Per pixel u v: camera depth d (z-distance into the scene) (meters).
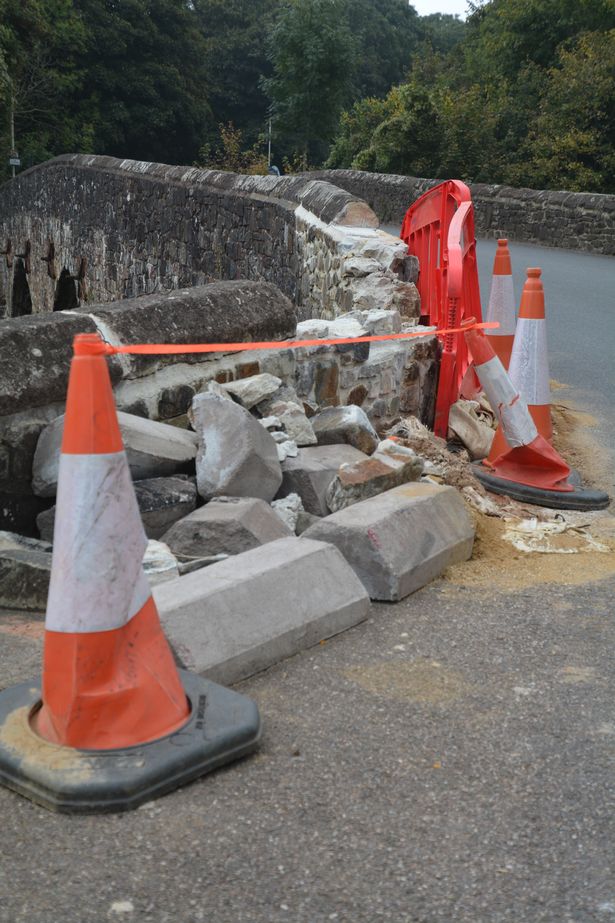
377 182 26.12
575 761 2.65
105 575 2.51
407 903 2.08
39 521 4.16
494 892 2.12
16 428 4.11
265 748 2.70
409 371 6.21
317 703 2.95
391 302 6.75
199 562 3.66
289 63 47.75
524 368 5.50
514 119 30.53
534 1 34.97
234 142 45.03
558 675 3.16
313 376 5.58
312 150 67.56
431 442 5.66
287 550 3.53
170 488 4.13
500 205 21.64
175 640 2.95
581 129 28.48
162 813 2.38
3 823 2.34
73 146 52.38
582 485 5.50
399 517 3.89
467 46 44.78
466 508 4.32
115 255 17.80
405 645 3.36
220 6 80.81
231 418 4.22
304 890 2.12
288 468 4.50
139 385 4.63
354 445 5.09
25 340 4.15
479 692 3.04
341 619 3.45
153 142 58.75
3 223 27.42
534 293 5.50
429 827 2.35
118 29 55.22
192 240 13.55
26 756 2.46
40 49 49.03
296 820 2.37
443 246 6.67
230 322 5.02
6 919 2.01
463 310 6.96
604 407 7.48
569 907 2.08
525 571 4.09
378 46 90.19
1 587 3.71
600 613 3.67
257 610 3.20
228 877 2.15
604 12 34.12
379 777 2.56
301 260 9.11
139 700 2.55
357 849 2.26
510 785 2.53
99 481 2.50
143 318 4.67
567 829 2.35
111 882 2.13
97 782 2.37
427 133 29.73
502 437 5.35
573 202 19.73
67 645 2.51
